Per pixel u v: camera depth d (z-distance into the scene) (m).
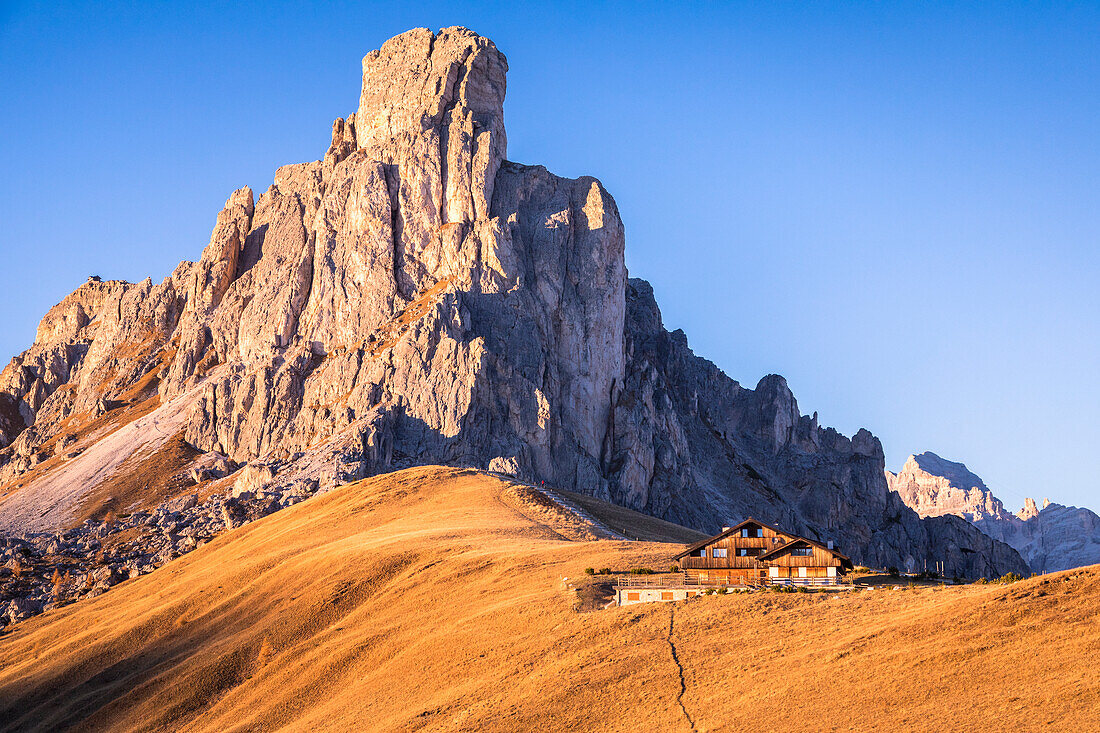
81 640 133.62
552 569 109.00
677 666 73.06
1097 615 64.44
